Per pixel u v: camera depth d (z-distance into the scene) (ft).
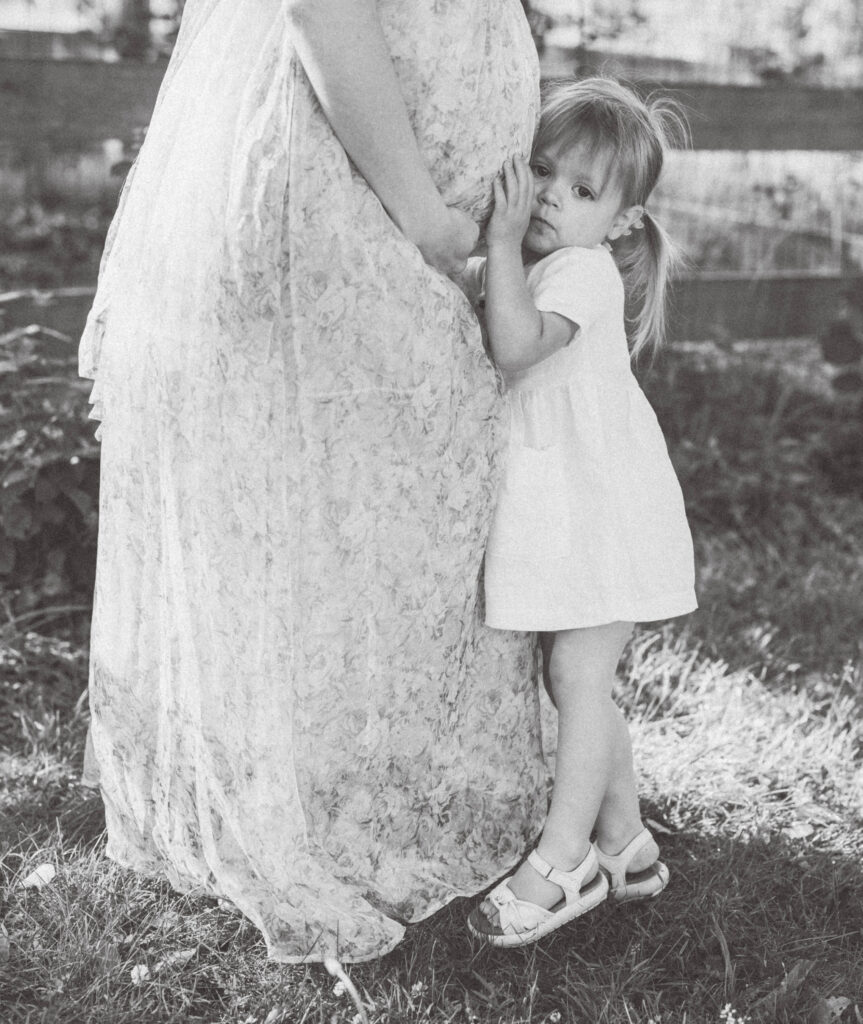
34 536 11.59
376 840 7.42
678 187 20.27
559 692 7.64
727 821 9.11
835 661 11.60
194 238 6.42
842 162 19.24
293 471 6.57
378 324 6.43
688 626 11.76
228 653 6.88
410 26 6.15
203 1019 7.05
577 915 7.62
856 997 7.42
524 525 7.24
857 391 16.30
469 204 6.64
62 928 7.51
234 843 7.25
